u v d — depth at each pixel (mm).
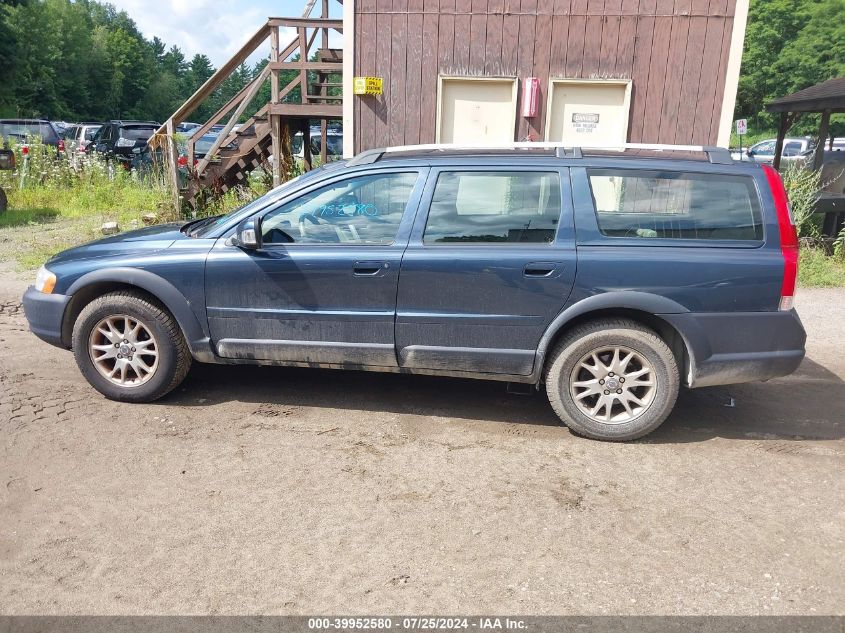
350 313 4109
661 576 2775
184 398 4582
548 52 8758
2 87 44812
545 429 4238
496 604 2592
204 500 3293
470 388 4910
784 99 12539
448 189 4047
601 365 3990
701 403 4746
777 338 3875
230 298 4215
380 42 8906
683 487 3518
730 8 8406
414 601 2604
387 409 4488
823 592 2688
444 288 3986
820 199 10047
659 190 3920
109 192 13836
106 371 4461
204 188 10773
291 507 3248
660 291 3832
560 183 3961
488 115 9117
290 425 4191
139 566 2783
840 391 5020
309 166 11898
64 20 70625
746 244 3846
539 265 3881
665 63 8648
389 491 3418
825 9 49312
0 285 7766
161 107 90562
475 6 8711
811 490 3504
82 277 4344
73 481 3443
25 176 14266
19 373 4973
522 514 3229
